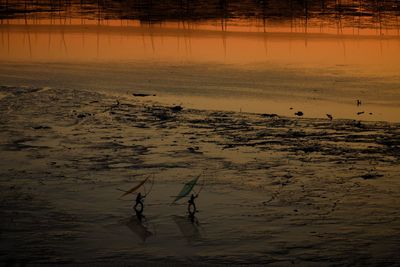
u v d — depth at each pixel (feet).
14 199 100.78
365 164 123.75
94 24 375.66
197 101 188.65
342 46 301.84
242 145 137.90
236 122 160.76
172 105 181.57
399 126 158.71
